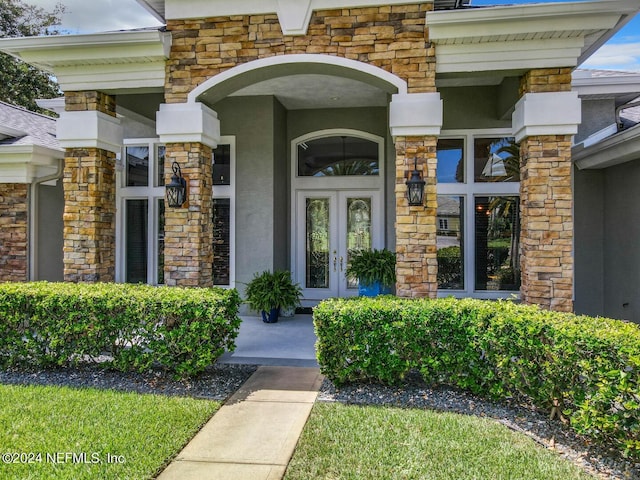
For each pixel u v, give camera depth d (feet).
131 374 18.37
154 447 12.21
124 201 33.68
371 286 27.07
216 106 31.27
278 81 27.81
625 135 21.38
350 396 16.06
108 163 23.45
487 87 28.40
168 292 18.56
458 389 16.56
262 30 20.71
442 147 29.50
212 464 11.54
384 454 11.90
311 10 20.30
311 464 11.48
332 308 16.56
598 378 11.91
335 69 20.89
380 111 33.53
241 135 31.14
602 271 27.66
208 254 22.44
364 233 34.47
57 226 30.45
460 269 29.40
